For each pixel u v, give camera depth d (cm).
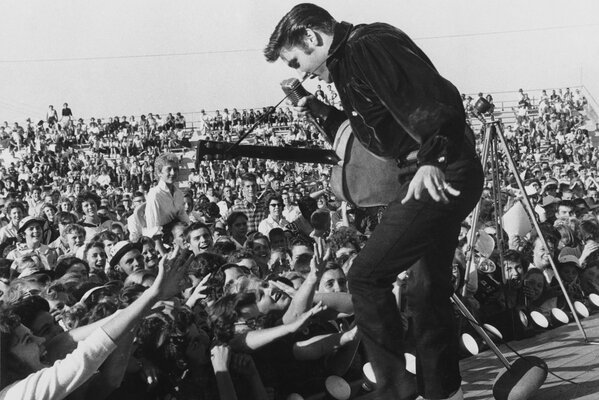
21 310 429
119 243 700
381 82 325
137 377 451
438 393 381
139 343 449
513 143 4362
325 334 549
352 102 348
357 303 362
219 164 3672
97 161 4359
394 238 348
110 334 329
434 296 377
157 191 846
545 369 445
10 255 843
